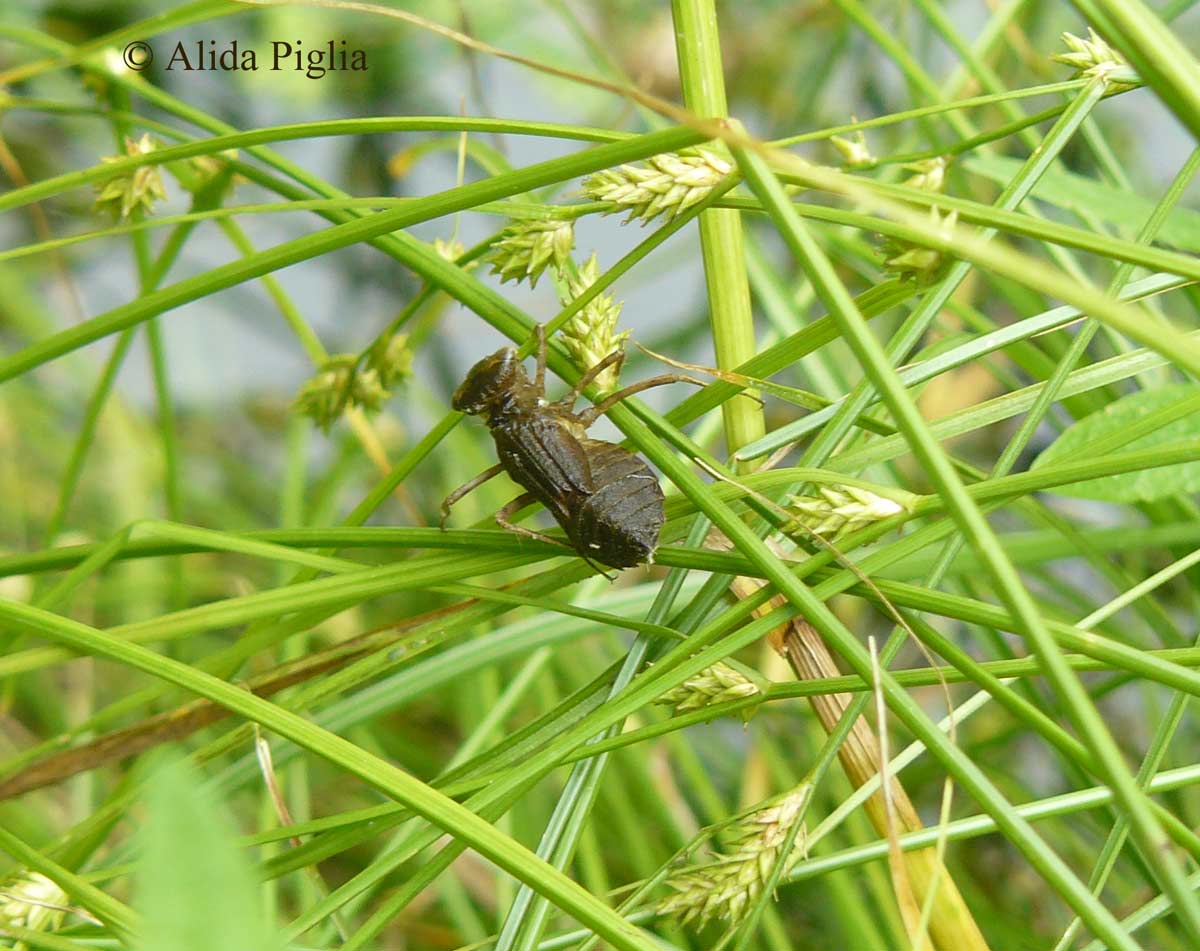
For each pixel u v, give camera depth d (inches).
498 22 28.8
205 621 17.0
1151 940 19.9
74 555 17.3
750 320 17.5
